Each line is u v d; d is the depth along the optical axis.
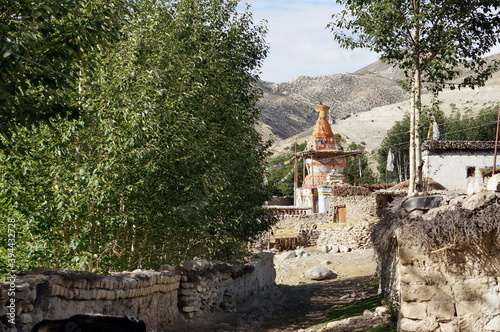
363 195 45.50
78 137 14.22
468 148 41.59
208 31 19.88
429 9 16.88
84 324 6.23
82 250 14.08
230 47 21.83
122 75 14.05
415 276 9.12
